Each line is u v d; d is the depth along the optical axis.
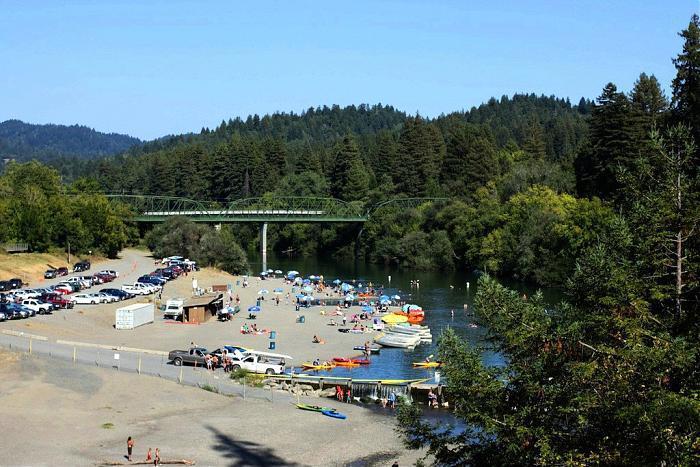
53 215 182.62
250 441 57.66
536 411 32.50
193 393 70.19
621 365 30.47
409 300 149.12
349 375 85.50
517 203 186.00
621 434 29.75
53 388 67.38
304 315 126.06
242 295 149.00
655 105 163.00
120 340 96.75
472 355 36.41
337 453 55.94
